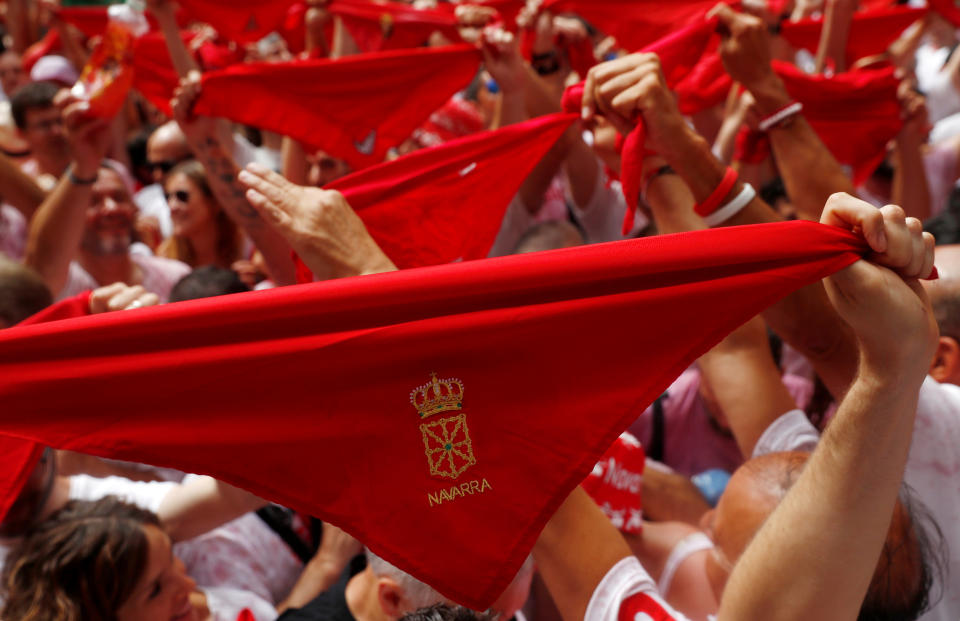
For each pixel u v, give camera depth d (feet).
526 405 3.72
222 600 6.54
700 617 6.40
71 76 16.22
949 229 8.05
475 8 10.59
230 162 8.91
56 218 9.10
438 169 5.82
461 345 3.61
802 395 8.38
